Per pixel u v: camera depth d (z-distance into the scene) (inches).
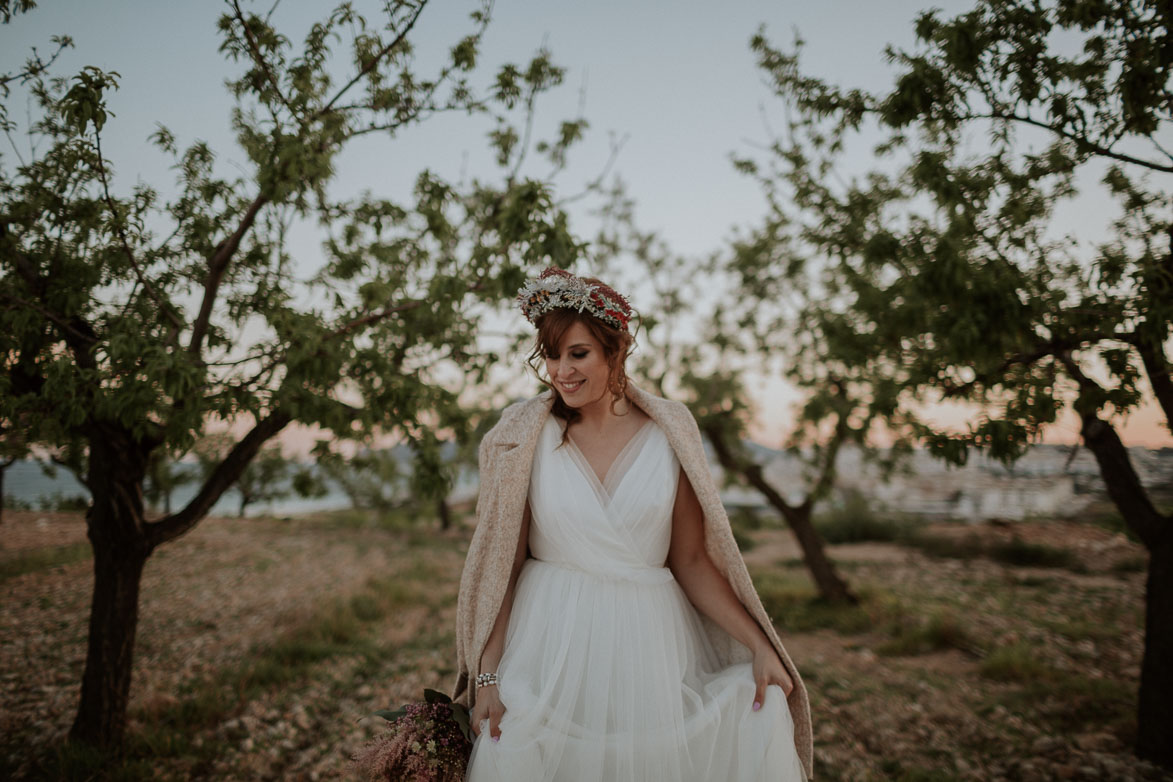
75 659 220.2
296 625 278.5
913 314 161.6
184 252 142.2
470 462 337.4
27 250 132.0
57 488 592.7
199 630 270.2
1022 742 174.7
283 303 134.9
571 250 139.7
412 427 155.3
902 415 168.4
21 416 124.6
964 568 504.7
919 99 132.6
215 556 450.6
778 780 75.5
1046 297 133.4
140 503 153.8
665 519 83.9
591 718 77.4
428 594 369.4
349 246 161.3
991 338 131.0
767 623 85.4
